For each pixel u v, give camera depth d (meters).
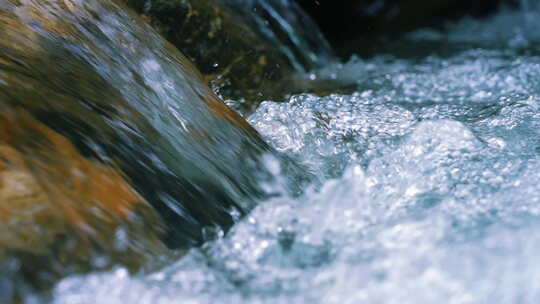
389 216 2.14
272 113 2.45
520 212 2.12
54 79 2.17
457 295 1.97
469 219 2.12
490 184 2.21
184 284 2.01
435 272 2.00
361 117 2.48
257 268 2.05
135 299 1.97
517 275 1.99
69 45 2.25
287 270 2.04
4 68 2.13
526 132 2.38
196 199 2.13
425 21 4.07
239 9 2.84
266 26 2.89
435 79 2.89
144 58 2.34
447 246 2.05
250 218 2.12
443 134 2.32
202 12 2.71
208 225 2.11
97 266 1.99
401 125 2.44
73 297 1.96
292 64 2.90
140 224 2.05
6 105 2.07
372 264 2.03
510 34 3.88
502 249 2.03
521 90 2.74
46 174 2.03
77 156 2.07
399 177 2.25
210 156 2.22
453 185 2.22
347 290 1.99
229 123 2.31
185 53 2.68
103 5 2.39
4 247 1.95
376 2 3.92
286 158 2.32
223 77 2.71
